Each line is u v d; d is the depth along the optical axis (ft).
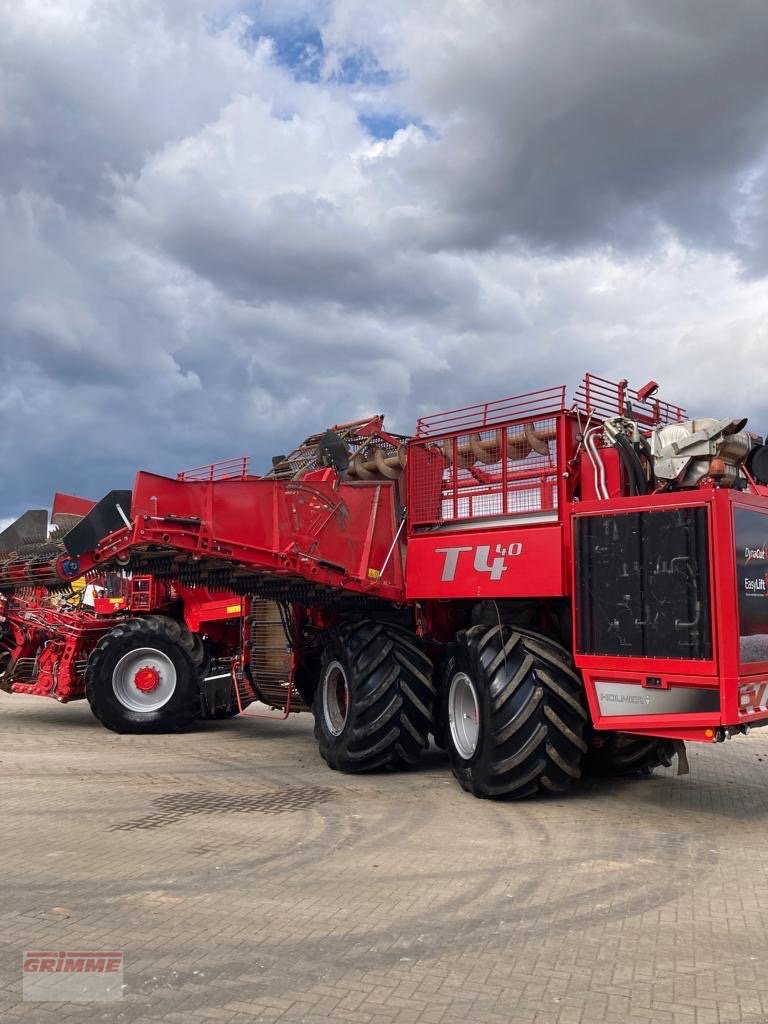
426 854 18.75
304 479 30.60
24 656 43.21
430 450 28.89
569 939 13.96
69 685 40.40
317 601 31.01
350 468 32.48
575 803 24.12
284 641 34.55
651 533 21.38
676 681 20.54
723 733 20.20
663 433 23.38
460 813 22.68
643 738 26.45
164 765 29.63
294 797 24.44
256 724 41.78
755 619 20.76
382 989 12.05
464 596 26.71
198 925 14.34
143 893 15.93
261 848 19.04
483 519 26.89
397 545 30.01
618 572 22.00
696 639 20.24
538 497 25.34
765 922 14.82
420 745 27.78
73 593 42.42
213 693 37.68
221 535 26.91
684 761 22.66
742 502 20.80
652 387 28.22
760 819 22.41
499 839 20.10
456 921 14.69
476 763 24.26
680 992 12.07
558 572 23.94
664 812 23.15
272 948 13.41
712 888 16.62
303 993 11.89
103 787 25.67
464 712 25.88
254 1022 11.07
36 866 17.53
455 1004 11.64
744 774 29.17
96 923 14.38
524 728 23.13
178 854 18.51
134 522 26.02
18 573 42.22
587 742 24.86
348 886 16.49
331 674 29.58
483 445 26.99
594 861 18.34
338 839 19.88
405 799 24.35
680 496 20.86
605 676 22.27
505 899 15.87
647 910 15.37
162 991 11.89
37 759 30.63
